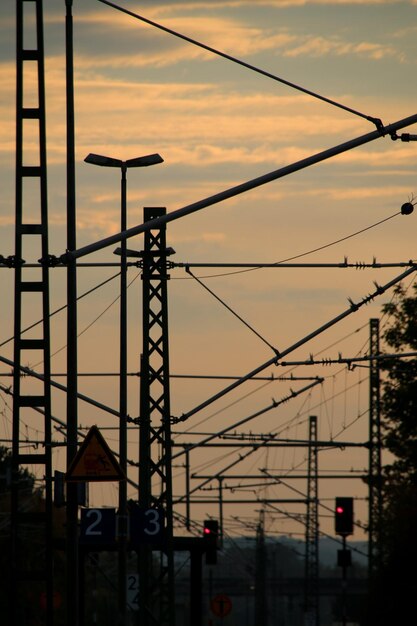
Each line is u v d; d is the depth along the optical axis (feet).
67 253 255.29
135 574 505.66
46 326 361.92
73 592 326.65
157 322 463.42
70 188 329.72
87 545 526.98
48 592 362.33
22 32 361.51
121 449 426.10
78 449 317.01
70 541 328.08
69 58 332.19
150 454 474.08
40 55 361.30
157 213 453.17
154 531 431.43
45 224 361.30
